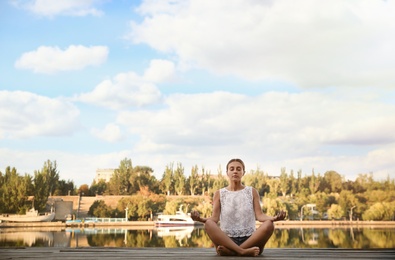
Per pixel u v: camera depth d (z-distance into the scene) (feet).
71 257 16.49
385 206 240.12
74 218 206.49
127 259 15.61
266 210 232.73
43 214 211.61
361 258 15.90
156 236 151.64
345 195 247.29
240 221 15.83
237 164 16.34
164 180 286.05
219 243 15.12
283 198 266.57
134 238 143.02
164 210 225.97
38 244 123.24
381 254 17.84
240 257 14.88
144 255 17.31
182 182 282.97
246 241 15.24
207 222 15.28
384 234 174.60
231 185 16.42
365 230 200.75
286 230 200.75
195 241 134.10
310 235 169.99
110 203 245.65
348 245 135.23
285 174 286.87
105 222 205.98
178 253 18.42
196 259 14.47
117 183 284.41
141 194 260.21
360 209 244.22
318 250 19.90
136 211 224.33
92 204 233.76
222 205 16.10
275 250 20.01
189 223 199.41
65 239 140.46
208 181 288.71
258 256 15.52
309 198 253.65
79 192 269.03
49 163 254.88
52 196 250.16
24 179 214.07
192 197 256.93
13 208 208.23
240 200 15.93
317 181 278.46
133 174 285.84
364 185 272.10
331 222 233.14
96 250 20.44
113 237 148.56
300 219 244.63
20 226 197.26
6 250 20.53
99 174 398.21
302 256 16.44
